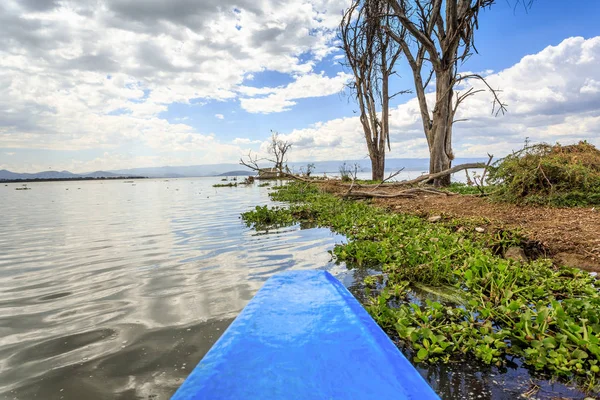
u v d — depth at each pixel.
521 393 1.94
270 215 9.35
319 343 1.69
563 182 7.25
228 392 1.28
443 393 1.96
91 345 2.58
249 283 3.99
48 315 3.20
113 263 5.15
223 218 10.21
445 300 3.42
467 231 5.88
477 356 2.31
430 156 14.64
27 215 12.77
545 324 2.48
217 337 2.64
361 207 9.98
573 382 2.03
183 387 1.30
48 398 1.95
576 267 4.14
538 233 5.09
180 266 4.86
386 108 21.50
